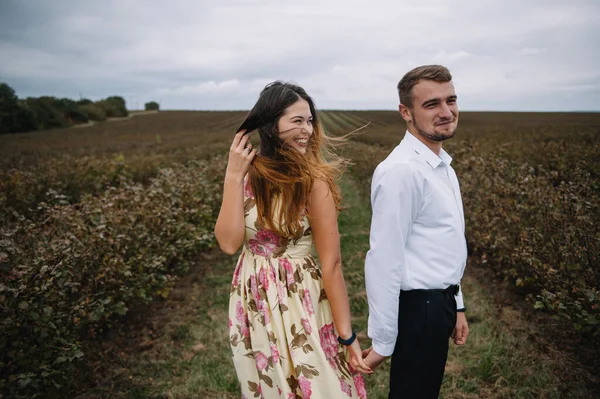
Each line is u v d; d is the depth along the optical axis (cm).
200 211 529
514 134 1794
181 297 430
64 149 2872
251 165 161
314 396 155
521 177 470
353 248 551
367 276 164
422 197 159
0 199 527
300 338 159
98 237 318
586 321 242
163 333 356
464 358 293
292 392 160
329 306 172
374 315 162
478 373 275
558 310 262
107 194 488
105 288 305
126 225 379
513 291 396
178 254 450
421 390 168
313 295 166
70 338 269
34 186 686
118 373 298
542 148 852
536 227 349
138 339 347
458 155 718
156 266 368
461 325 184
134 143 3388
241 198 160
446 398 256
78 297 294
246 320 171
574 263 287
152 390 280
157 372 300
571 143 852
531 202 396
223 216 160
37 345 250
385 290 159
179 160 1371
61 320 257
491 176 515
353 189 1018
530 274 356
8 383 225
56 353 255
